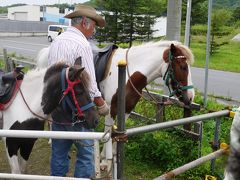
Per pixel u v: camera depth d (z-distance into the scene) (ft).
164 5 90.07
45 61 19.94
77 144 12.49
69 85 11.87
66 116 12.76
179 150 18.08
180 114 20.25
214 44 93.30
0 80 13.44
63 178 9.54
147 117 21.12
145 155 18.66
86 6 13.26
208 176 15.88
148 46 16.97
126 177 17.16
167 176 10.93
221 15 98.43
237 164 6.23
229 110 13.83
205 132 22.97
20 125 13.07
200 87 45.96
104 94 17.11
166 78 16.75
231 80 53.42
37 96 13.05
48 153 19.83
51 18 226.79
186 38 30.94
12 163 13.28
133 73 16.74
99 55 17.35
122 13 72.08
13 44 100.53
